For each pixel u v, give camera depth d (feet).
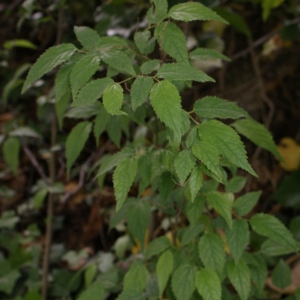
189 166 2.41
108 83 2.46
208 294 2.67
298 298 2.93
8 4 6.39
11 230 5.20
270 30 5.77
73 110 3.14
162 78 2.56
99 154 5.20
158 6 2.68
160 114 2.32
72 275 4.65
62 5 4.37
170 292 3.04
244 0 5.26
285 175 5.28
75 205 5.36
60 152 5.42
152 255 3.08
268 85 5.69
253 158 5.33
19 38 6.22
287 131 5.63
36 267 4.57
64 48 2.58
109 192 5.26
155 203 3.10
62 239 5.30
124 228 4.47
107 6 4.54
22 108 5.90
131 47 3.01
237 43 5.79
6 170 5.67
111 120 3.10
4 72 5.91
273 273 3.21
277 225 2.82
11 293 4.76
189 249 2.90
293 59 5.68
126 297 2.82
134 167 2.58
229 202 2.85
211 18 2.57
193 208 2.82
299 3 5.57
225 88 5.61
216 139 2.38
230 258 2.88
